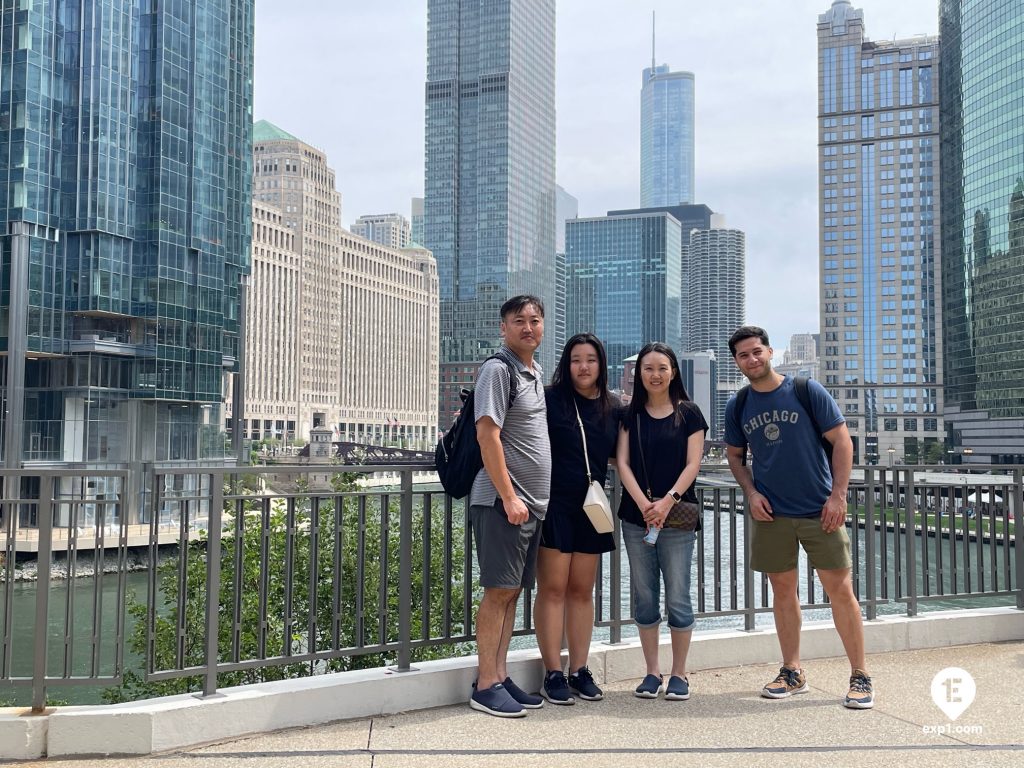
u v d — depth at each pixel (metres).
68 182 56.38
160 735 4.06
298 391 153.12
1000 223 118.19
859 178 161.12
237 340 70.62
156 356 59.69
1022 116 113.81
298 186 156.50
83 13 56.81
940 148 147.50
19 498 4.23
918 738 4.28
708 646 5.86
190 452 63.06
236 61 70.88
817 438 5.15
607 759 3.94
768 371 5.30
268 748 4.11
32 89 54.59
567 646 5.41
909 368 155.00
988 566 7.30
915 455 152.50
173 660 8.07
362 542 5.00
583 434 4.95
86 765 3.89
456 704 4.95
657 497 5.07
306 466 4.79
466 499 5.42
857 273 159.88
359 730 4.39
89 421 56.53
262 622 4.64
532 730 4.39
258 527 4.79
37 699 4.14
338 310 165.62
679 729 4.42
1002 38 117.62
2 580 4.22
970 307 125.44
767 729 4.43
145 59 60.81
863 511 6.60
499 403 4.49
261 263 145.12
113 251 57.75
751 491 5.36
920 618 6.45
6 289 53.69
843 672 5.69
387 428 179.12
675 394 5.20
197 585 8.05
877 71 160.62
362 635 4.96
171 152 61.34
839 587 5.00
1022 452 112.88
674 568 5.07
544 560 4.95
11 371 53.28
